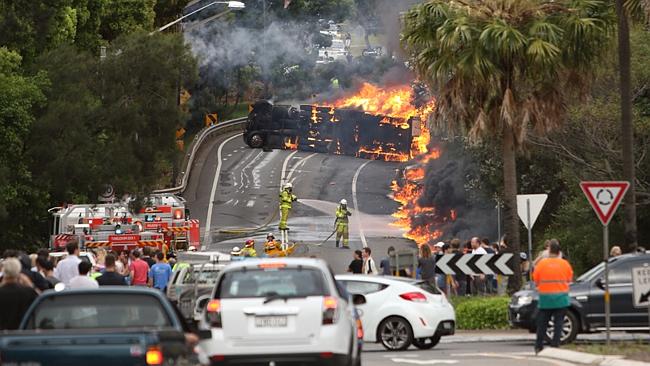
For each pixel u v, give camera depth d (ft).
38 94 310.86
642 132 256.32
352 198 463.83
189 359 81.05
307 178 504.02
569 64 210.38
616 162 267.18
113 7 449.48
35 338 75.51
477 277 231.09
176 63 327.26
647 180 266.16
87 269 132.67
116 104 319.68
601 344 152.87
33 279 134.00
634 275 138.62
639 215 275.39
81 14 400.67
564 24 208.54
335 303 107.65
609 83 262.67
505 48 202.28
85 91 319.06
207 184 497.05
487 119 209.26
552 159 305.94
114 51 326.03
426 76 213.66
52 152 307.58
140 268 194.49
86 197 330.95
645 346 146.20
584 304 161.58
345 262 306.55
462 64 204.13
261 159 552.00
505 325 199.21
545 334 146.30
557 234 291.38
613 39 212.64
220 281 109.40
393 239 372.79
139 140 323.98
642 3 201.16
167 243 290.76
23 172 310.65
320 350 106.22
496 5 206.28
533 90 210.18
